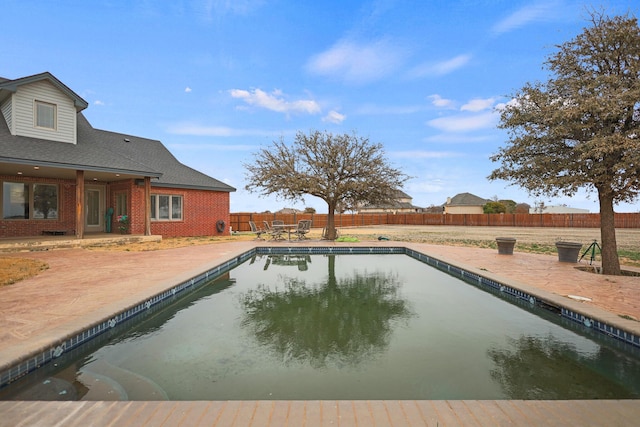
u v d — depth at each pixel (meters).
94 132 16.16
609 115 7.06
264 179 15.72
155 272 7.50
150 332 4.57
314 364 3.58
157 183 16.06
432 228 33.19
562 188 8.14
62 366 3.48
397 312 5.59
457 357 3.77
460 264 9.15
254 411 2.38
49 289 5.82
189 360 3.67
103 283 6.32
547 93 8.12
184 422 2.24
